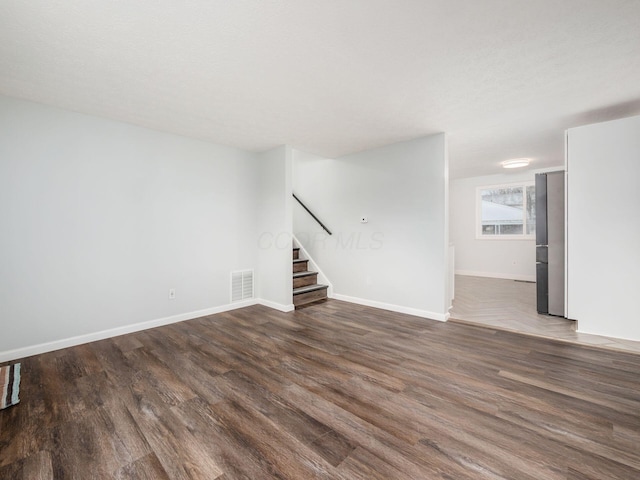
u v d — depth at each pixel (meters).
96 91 2.44
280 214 4.14
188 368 2.38
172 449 1.49
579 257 3.06
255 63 2.06
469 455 1.45
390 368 2.38
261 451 1.48
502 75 2.25
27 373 2.29
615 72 2.21
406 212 3.94
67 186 2.82
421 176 3.78
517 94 2.57
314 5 1.52
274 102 2.69
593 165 2.94
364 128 3.40
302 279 4.75
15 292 2.57
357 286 4.55
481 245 7.15
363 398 1.95
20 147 2.58
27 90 2.42
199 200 3.80
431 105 2.79
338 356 2.62
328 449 1.49
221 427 1.66
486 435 1.59
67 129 2.81
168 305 3.54
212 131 3.46
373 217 4.31
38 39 1.76
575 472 1.34
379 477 1.32
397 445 1.52
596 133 2.92
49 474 1.34
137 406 1.86
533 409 1.82
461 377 2.23
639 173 2.75
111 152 3.08
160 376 2.24
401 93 2.53
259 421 1.71
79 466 1.38
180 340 3.00
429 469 1.36
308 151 4.39
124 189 3.17
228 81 2.30
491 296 5.04
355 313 3.99
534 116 3.07
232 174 4.15
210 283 3.94
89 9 1.52
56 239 2.77
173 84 2.34
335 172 4.81
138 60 2.00
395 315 3.90
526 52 1.96
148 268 3.36
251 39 1.80
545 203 3.87
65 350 2.75
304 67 2.12
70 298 2.85
